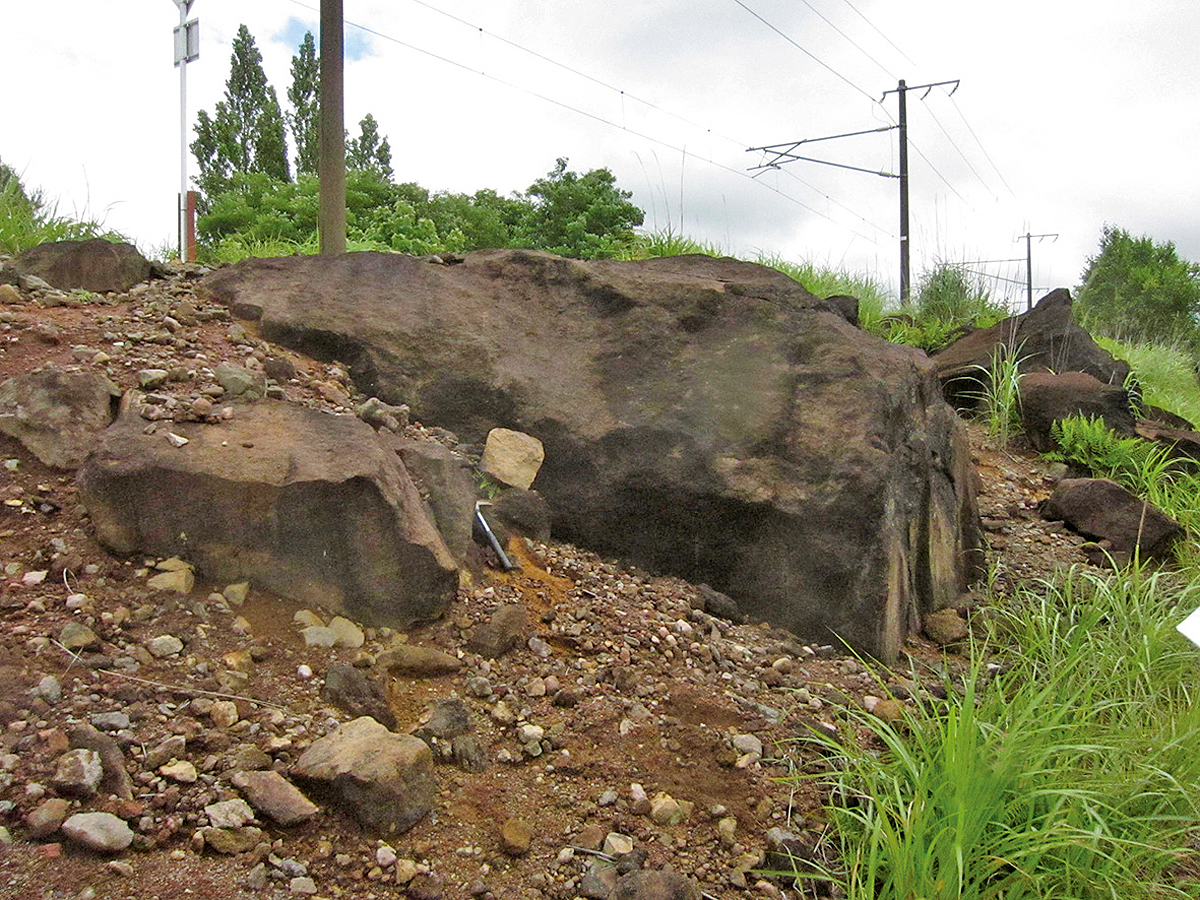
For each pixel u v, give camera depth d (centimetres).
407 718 284
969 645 438
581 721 304
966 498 529
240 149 3881
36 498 311
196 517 300
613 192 2608
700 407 441
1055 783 279
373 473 311
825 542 406
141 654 266
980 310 1264
